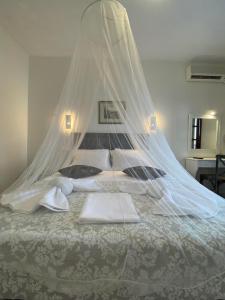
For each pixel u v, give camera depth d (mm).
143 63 3801
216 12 2398
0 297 1171
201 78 3787
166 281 1126
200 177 3596
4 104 2996
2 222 1357
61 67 3688
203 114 3928
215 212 1545
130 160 2117
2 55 2875
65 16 2504
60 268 1133
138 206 1638
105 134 2740
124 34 1974
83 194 1983
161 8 2326
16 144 3369
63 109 2240
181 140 3930
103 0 1883
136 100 2027
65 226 1296
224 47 3266
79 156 2600
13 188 2139
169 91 3861
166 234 1210
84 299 1139
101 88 2164
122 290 1134
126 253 1129
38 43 3223
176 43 3139
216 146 3996
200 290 1139
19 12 2439
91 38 2051
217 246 1164
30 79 3688
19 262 1153
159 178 1921
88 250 1134
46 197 1584
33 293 1161
